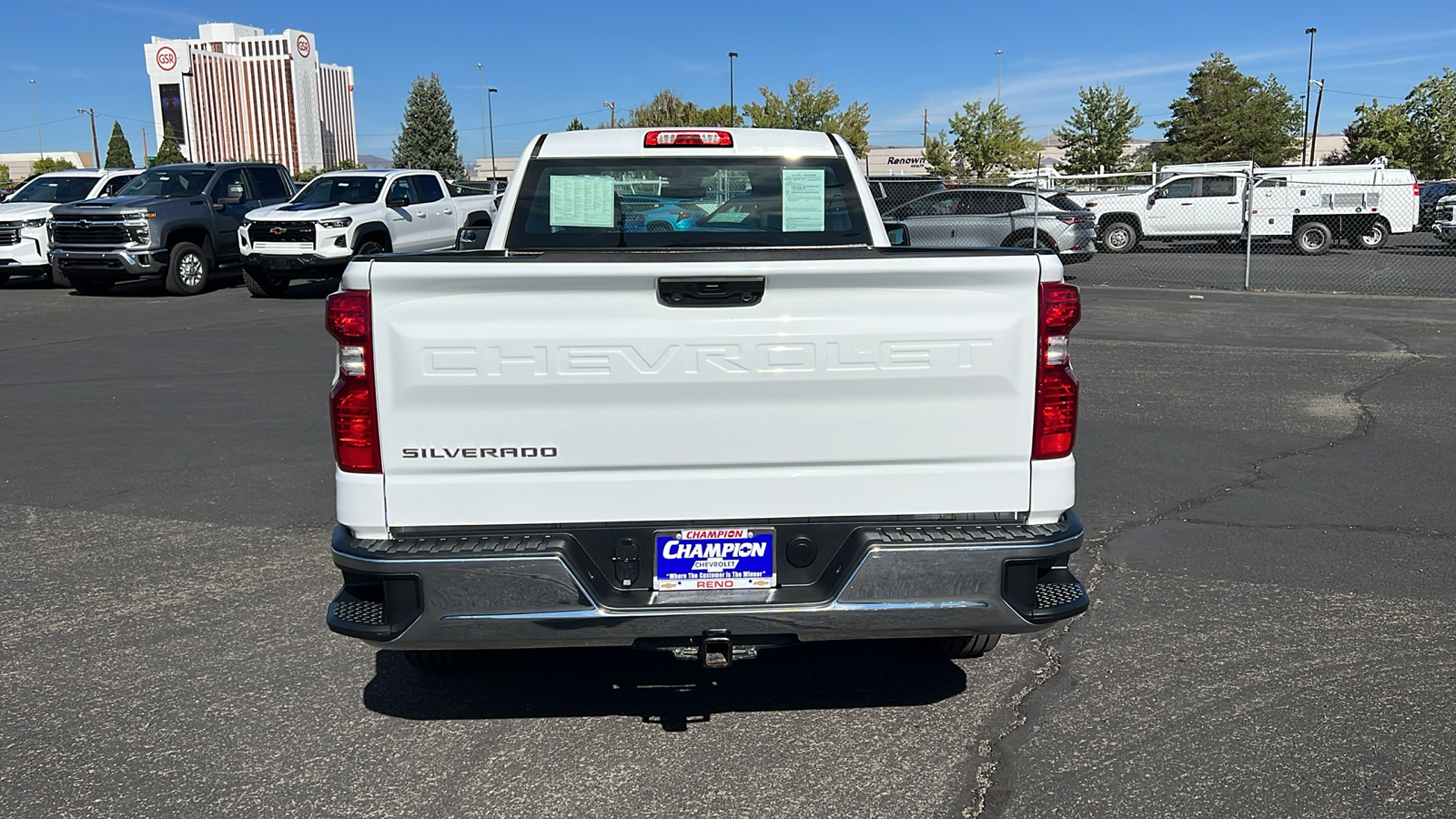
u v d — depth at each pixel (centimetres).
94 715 378
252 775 338
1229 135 5650
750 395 310
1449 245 2442
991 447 317
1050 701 384
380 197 1775
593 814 315
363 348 304
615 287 302
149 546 559
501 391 306
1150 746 350
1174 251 2636
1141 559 529
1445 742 352
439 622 308
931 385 312
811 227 467
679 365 307
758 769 341
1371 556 531
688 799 323
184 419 859
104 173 2092
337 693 396
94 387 993
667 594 318
